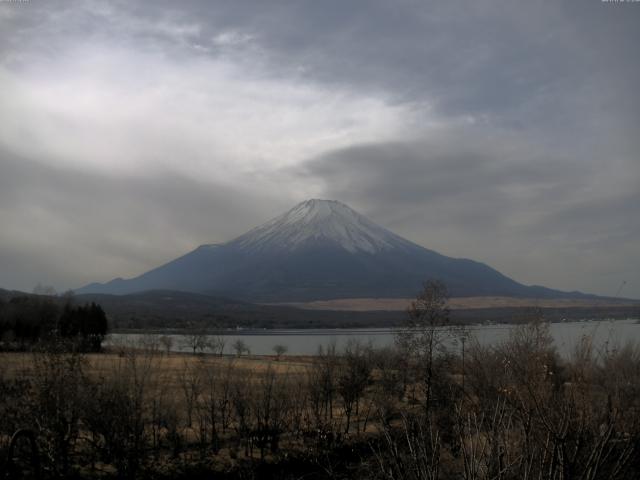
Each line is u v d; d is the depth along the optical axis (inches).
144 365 1230.9
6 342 1631.4
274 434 1256.2
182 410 1366.9
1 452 841.5
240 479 1103.6
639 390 448.1
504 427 373.1
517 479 353.4
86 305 3166.8
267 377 1459.2
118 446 1026.7
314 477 1080.2
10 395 925.8
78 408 986.1
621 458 346.3
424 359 1305.4
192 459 1159.6
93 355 1464.1
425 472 361.1
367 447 1171.3
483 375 645.3
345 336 6097.4
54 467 912.9
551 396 392.2
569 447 363.3
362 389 1604.3
